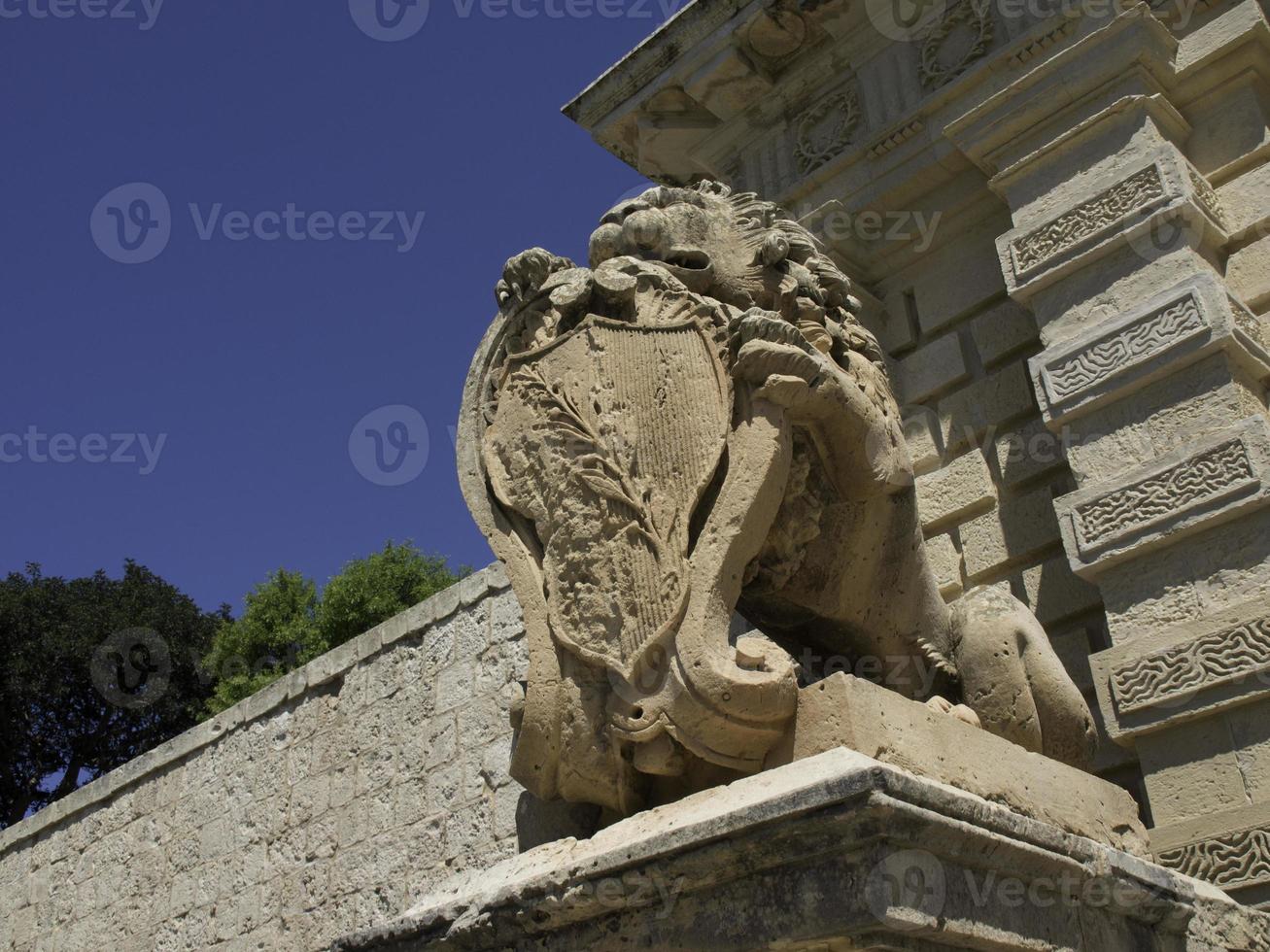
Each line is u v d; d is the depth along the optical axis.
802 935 2.36
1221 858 4.51
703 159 7.91
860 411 3.27
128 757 25.91
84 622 25.59
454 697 7.48
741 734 2.82
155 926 8.90
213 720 9.25
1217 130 5.87
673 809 2.75
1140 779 5.10
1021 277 5.84
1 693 24.77
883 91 7.07
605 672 3.01
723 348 3.20
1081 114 5.99
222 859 8.60
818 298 3.58
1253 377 5.23
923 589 3.62
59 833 10.30
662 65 7.73
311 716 8.45
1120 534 5.10
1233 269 5.57
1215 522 4.88
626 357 3.29
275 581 24.08
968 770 2.91
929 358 6.49
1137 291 5.46
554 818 3.32
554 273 3.65
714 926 2.50
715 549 2.97
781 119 7.61
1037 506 5.78
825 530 3.39
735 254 3.55
